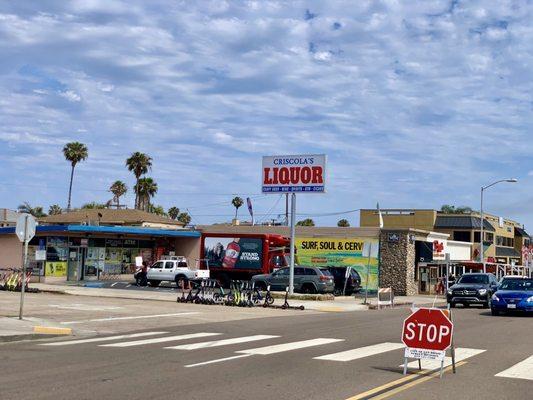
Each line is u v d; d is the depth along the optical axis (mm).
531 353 13445
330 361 11867
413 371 10906
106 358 12023
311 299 32812
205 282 30281
